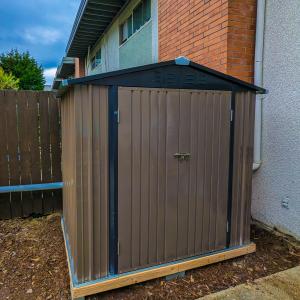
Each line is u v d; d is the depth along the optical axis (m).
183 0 4.41
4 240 3.15
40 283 2.39
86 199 2.13
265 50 3.35
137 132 2.21
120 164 2.18
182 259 2.48
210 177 2.51
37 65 24.75
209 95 2.43
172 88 2.29
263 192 3.51
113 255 2.25
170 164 2.35
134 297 2.21
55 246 3.02
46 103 3.78
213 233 2.59
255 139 3.45
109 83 2.10
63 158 3.22
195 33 4.10
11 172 3.74
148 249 2.35
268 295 2.21
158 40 5.50
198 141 2.43
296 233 3.11
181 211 2.43
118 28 8.05
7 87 10.55
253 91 2.61
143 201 2.29
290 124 3.10
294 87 3.03
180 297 2.21
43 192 3.92
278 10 3.16
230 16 3.36
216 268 2.58
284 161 3.21
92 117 2.08
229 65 3.40
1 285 2.36
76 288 2.11
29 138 3.76
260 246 2.98
